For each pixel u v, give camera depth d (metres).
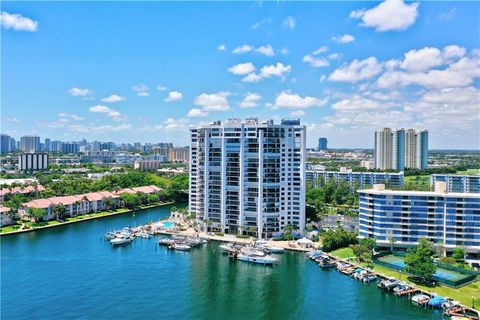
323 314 175.12
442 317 170.50
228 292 199.00
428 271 197.75
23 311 175.38
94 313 174.38
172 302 186.62
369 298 190.88
